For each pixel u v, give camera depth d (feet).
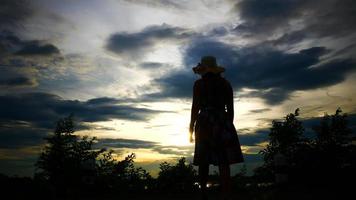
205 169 12.52
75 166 20.98
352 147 21.34
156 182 24.63
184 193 23.39
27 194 18.34
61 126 21.07
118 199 20.16
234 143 12.50
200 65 13.17
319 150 21.31
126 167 23.47
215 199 18.98
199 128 12.67
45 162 20.54
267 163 24.43
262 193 19.15
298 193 17.33
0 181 18.80
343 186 17.65
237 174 24.97
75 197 20.31
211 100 12.68
